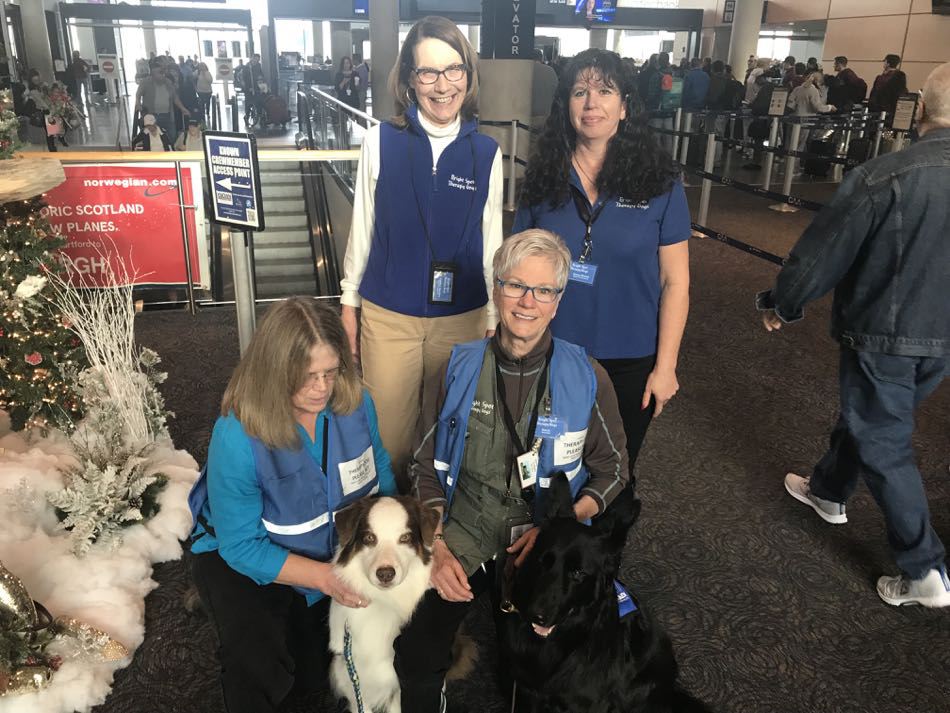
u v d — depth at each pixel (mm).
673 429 4016
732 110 13234
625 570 2863
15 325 3260
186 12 24297
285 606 1990
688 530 3129
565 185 2365
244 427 1830
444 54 2408
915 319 2424
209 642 2439
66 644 2225
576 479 2154
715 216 9047
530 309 1904
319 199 9289
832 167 11312
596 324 2436
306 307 1810
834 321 2660
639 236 2352
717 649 2473
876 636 2549
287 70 24750
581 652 1865
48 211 4727
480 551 2119
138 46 30578
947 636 2555
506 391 2047
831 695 2295
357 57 26484
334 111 8734
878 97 11289
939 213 2307
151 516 2863
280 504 1931
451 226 2646
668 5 30609
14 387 3322
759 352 5133
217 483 1870
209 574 1967
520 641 1904
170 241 5281
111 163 4961
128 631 2414
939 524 3176
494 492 2088
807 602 2709
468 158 2611
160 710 2180
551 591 1732
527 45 9953
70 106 15016
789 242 7852
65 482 2941
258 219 3377
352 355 1948
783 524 3184
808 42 23078
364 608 1848
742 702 2262
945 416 4184
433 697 1995
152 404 3447
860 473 2969
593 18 25531
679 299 2434
